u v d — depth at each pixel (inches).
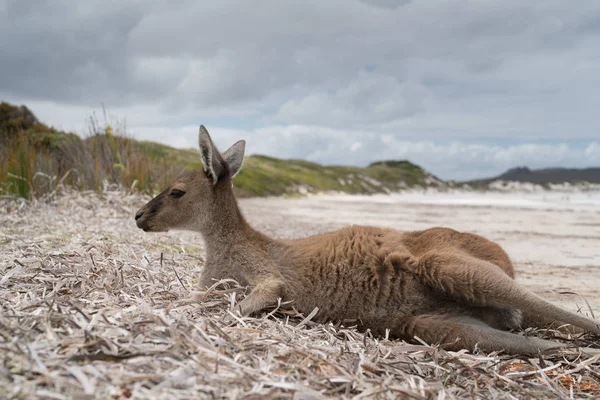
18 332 110.6
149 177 482.6
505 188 2524.6
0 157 450.3
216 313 157.8
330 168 2272.4
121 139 504.1
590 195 1620.3
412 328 165.5
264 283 172.1
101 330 118.3
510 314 172.1
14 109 772.0
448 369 135.4
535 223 582.6
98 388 92.4
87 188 455.8
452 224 567.8
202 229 190.9
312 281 174.4
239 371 107.3
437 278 164.1
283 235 414.6
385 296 169.6
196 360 108.3
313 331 154.4
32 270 171.9
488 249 179.2
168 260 231.9
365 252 172.7
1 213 362.9
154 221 193.6
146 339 116.0
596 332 150.9
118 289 162.1
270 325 149.6
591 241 427.8
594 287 256.2
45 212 374.9
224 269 184.4
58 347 107.0
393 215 710.5
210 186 192.5
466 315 168.2
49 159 468.4
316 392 103.9
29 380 92.3
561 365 149.1
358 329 172.9
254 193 1365.7
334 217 665.6
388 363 131.4
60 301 134.9
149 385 96.3
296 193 1519.4
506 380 131.3
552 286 259.1
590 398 127.8
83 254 208.2
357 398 108.1
